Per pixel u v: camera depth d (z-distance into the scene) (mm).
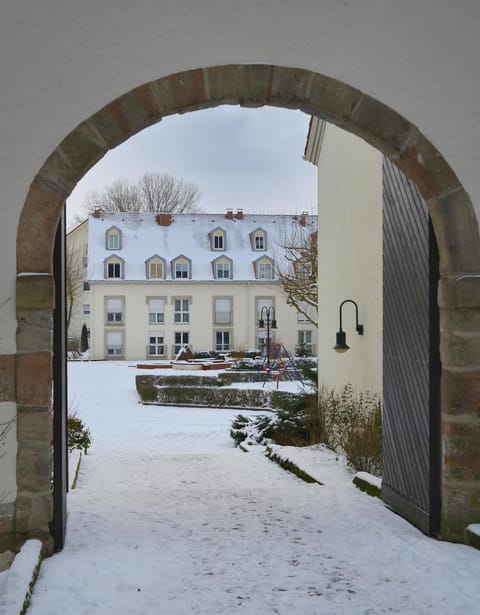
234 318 35875
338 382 9531
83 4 3932
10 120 3881
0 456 3811
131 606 3195
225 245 37125
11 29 3885
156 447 12227
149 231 37250
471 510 4156
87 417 16672
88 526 4602
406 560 3832
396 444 5055
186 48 3996
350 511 5090
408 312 4789
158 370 28188
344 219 9125
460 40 4184
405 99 4156
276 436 10719
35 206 3887
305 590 3434
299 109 4293
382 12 4129
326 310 10531
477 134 4203
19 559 3479
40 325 3846
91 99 3941
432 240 4328
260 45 4043
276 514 5035
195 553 4008
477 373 4137
